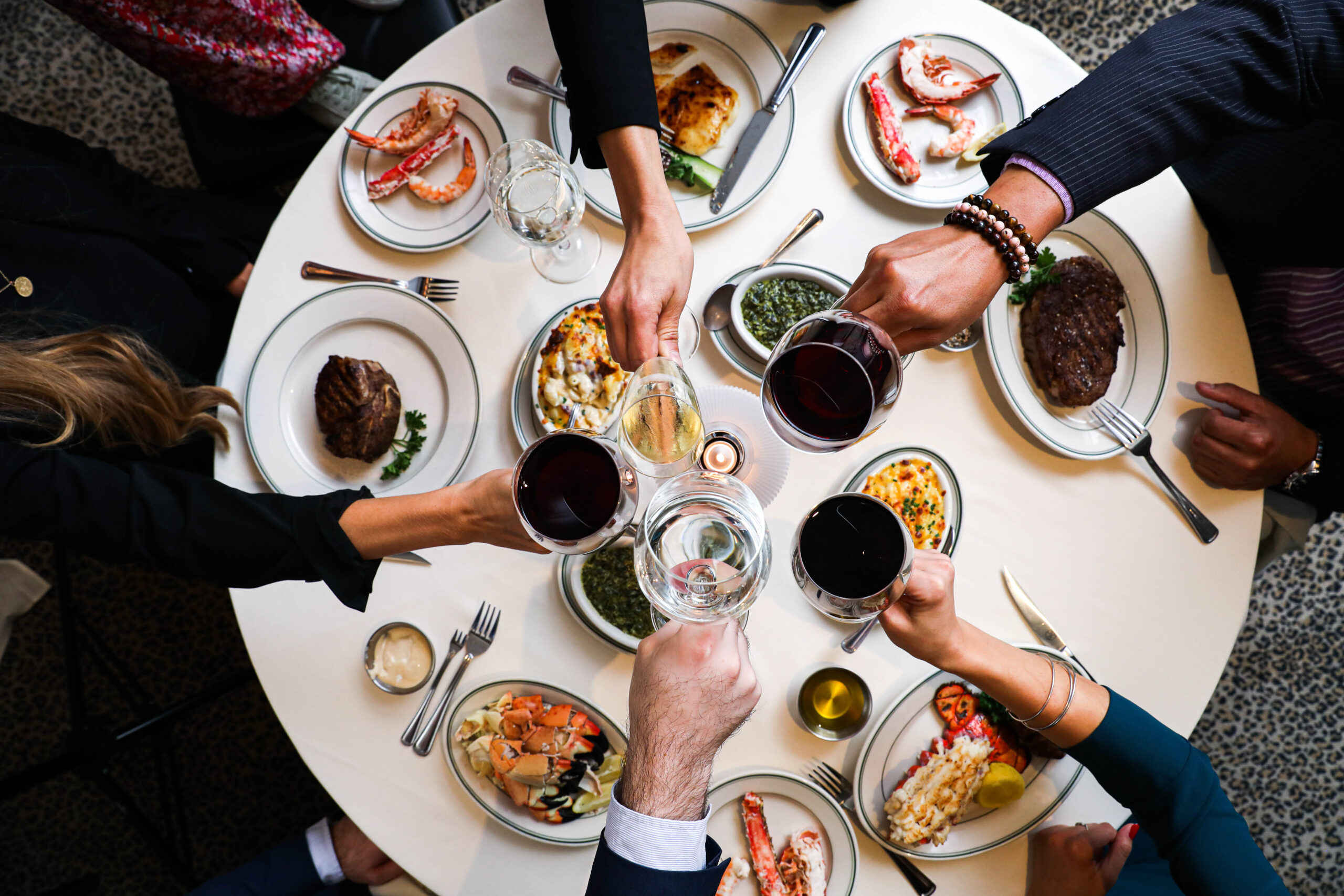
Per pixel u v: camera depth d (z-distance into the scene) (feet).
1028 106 3.80
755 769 3.40
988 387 3.70
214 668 6.64
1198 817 3.24
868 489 3.53
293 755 6.60
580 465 2.60
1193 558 3.61
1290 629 6.60
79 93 6.92
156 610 6.63
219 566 3.31
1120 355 3.75
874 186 3.77
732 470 3.35
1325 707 6.52
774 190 3.82
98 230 4.09
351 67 5.14
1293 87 2.95
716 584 2.39
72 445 3.65
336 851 4.56
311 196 3.85
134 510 3.29
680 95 3.77
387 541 3.18
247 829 6.53
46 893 6.24
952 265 2.84
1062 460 3.67
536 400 3.58
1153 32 3.12
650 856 2.41
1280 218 3.77
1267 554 4.45
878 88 3.73
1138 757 3.20
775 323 3.59
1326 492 3.77
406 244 3.78
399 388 3.74
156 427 3.59
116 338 3.53
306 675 3.56
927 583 2.87
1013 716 3.29
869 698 3.45
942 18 3.88
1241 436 3.51
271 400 3.68
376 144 3.76
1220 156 3.84
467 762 3.46
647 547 2.43
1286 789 6.52
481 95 3.86
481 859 3.45
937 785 3.34
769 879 3.39
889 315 2.86
